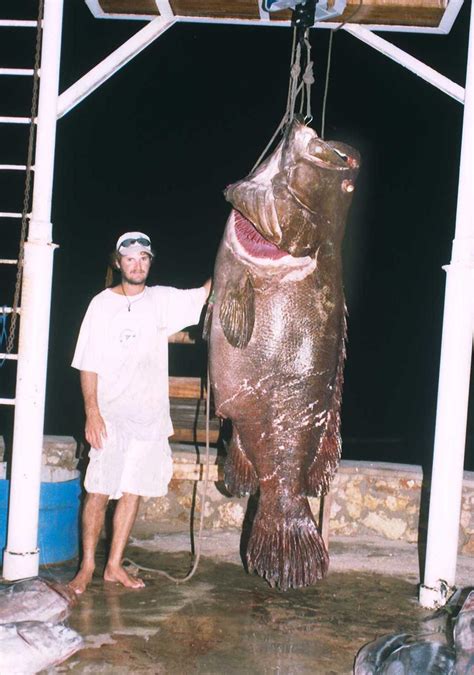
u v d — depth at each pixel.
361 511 5.36
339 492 5.38
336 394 4.11
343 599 4.41
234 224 3.86
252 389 3.95
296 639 3.82
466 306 4.33
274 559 3.98
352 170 3.73
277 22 4.71
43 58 4.40
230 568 4.85
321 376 3.98
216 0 4.41
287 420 3.97
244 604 4.27
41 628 3.43
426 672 3.14
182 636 3.79
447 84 4.50
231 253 3.84
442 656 3.22
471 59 4.30
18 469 4.42
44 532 4.80
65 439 5.39
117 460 4.36
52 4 4.39
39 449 4.45
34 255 4.40
